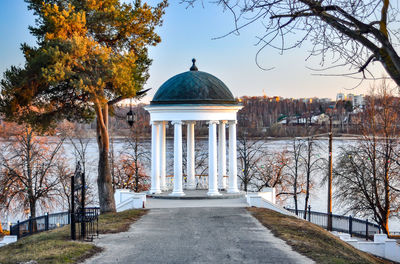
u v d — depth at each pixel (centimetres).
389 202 4003
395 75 931
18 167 4847
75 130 5916
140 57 3316
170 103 3525
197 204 3266
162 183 3900
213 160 3541
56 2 3058
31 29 3136
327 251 1808
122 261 1582
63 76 2614
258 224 2384
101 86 2773
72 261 1571
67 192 5125
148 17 3162
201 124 7056
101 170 3114
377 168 4112
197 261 1590
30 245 1853
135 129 5547
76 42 2709
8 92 2755
